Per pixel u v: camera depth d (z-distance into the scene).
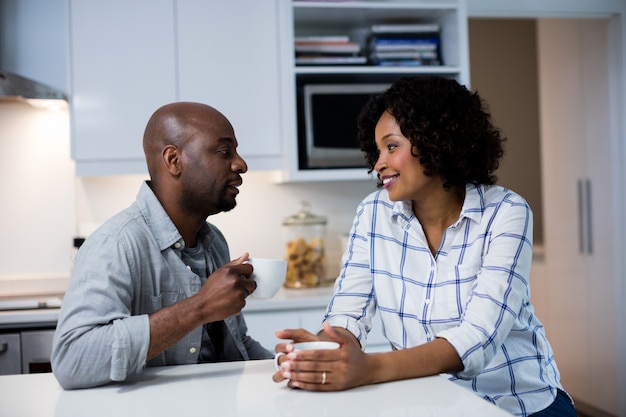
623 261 3.74
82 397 1.24
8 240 3.20
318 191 3.41
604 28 3.78
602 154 3.86
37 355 2.63
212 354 1.67
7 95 2.75
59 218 3.22
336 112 3.06
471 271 1.53
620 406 3.76
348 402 1.16
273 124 3.11
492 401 1.50
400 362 1.29
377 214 1.68
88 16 2.99
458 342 1.34
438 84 1.54
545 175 4.47
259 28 3.10
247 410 1.12
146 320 1.32
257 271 1.42
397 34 3.16
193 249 1.63
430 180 1.55
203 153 1.53
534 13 3.57
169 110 1.57
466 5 3.42
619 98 3.72
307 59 3.08
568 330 4.26
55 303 2.79
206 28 3.07
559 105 4.27
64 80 3.24
